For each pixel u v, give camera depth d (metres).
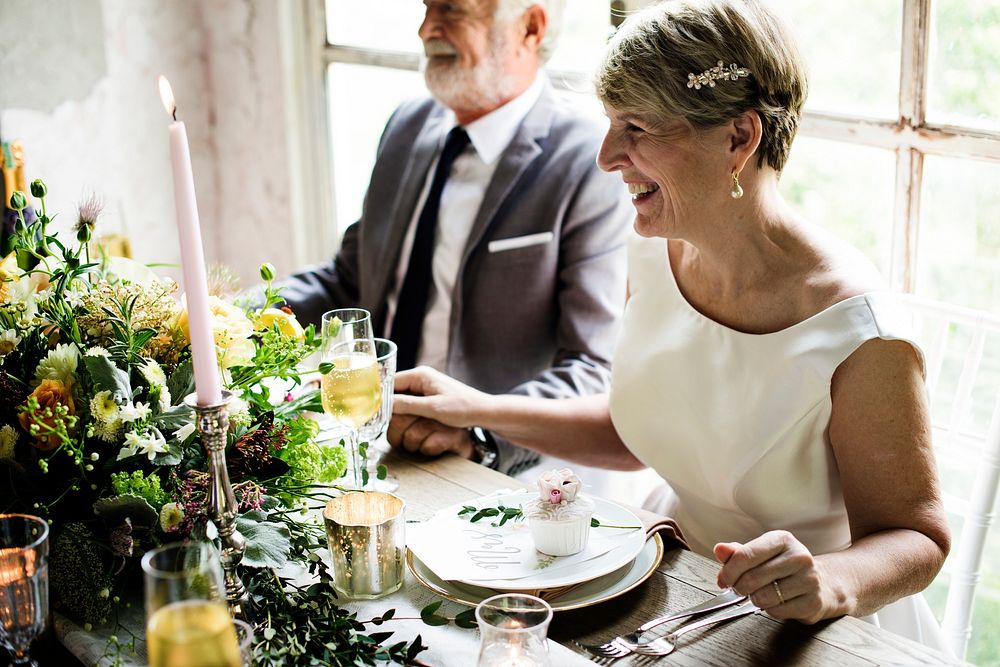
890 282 1.88
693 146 1.27
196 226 0.86
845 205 1.91
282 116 2.83
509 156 2.02
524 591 1.03
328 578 1.04
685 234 1.34
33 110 2.62
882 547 1.13
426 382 1.56
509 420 1.55
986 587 1.83
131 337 1.11
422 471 1.44
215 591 0.78
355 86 2.76
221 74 2.96
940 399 1.83
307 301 2.26
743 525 1.46
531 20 2.03
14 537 0.93
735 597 1.07
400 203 2.17
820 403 1.27
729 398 1.38
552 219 1.99
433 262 2.15
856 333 1.24
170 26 2.87
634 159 1.30
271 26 2.76
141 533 1.02
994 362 1.75
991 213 1.71
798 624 1.03
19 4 2.54
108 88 2.77
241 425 1.13
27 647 0.94
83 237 1.16
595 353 1.96
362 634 0.97
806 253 1.34
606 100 1.30
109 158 2.82
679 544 1.19
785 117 1.26
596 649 0.99
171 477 1.06
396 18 2.60
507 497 1.26
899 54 1.77
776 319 1.35
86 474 1.06
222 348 1.11
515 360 2.05
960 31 1.68
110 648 0.98
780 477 1.35
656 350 1.46
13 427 1.07
